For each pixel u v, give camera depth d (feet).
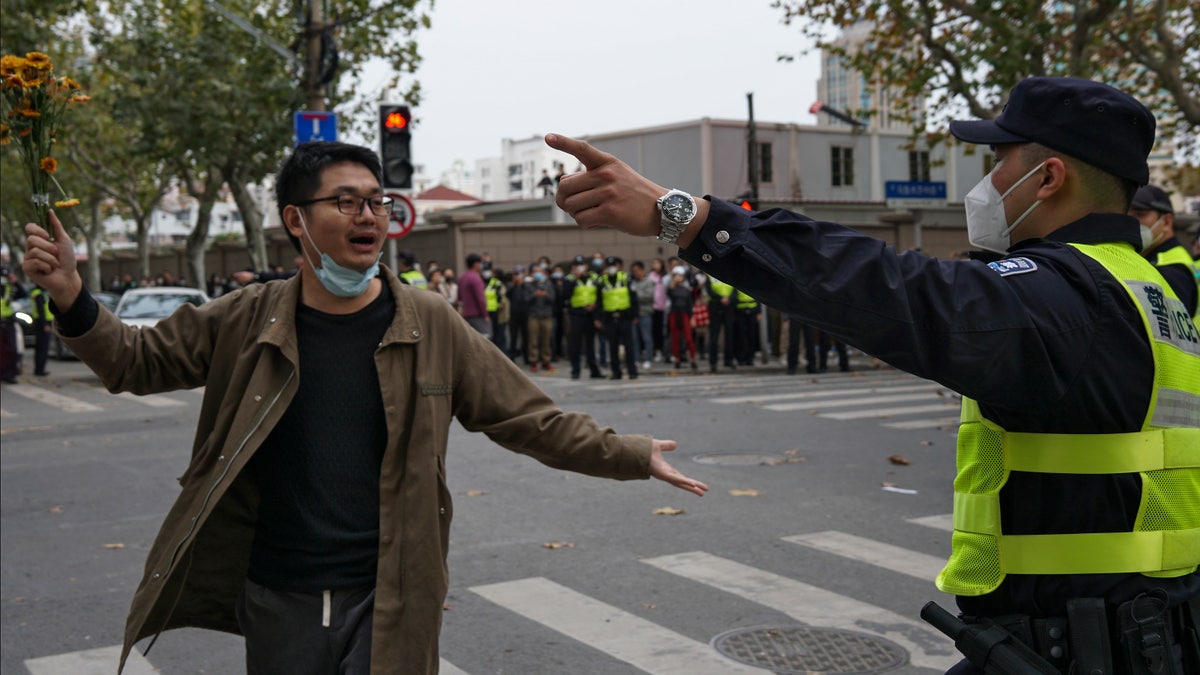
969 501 6.46
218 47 80.74
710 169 115.03
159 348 9.00
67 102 8.60
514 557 20.67
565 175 5.61
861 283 5.51
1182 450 6.18
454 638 16.30
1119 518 6.08
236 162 87.35
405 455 8.82
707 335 72.54
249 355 8.87
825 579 19.03
